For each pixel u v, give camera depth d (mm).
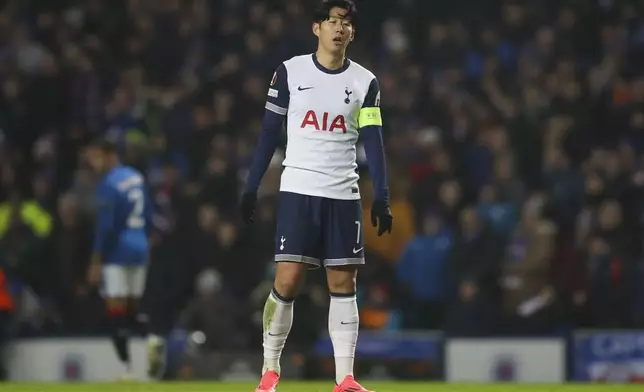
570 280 51188
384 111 62812
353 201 25938
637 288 51250
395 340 48469
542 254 50906
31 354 47562
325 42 25766
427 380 48094
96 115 64312
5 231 53375
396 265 52938
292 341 49094
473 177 59469
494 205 54406
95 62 67062
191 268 52688
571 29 67750
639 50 66688
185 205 54188
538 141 61156
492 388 35281
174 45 67625
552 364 47562
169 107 61969
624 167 56531
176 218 53688
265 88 62812
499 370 47750
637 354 47312
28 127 64125
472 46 68375
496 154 57781
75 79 65000
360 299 51844
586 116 62531
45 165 59656
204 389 32938
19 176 60344
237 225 53031
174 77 67125
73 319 52969
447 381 46875
